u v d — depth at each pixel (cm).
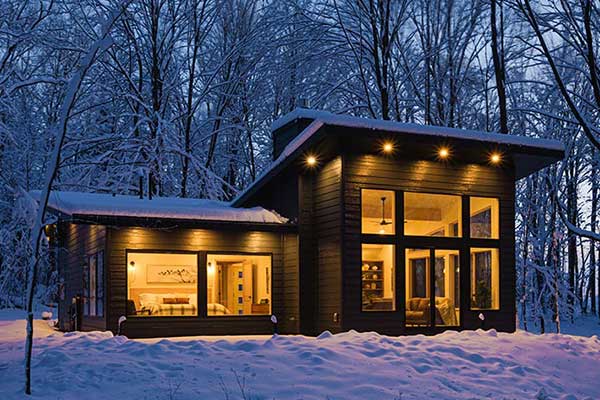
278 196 1681
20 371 930
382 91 2342
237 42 2505
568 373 1135
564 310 2464
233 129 2627
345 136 1373
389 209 1488
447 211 1553
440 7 2484
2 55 1902
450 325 1510
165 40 2484
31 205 1130
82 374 898
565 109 2355
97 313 1508
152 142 2052
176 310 1542
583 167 2620
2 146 1908
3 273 1786
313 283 1541
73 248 1806
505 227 1595
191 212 1478
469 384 998
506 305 1570
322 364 1001
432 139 1412
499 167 1606
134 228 1465
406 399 890
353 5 2384
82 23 2208
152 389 851
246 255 1602
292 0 2406
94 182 2097
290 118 1777
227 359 1009
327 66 2448
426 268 1523
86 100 2220
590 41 1770
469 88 2545
